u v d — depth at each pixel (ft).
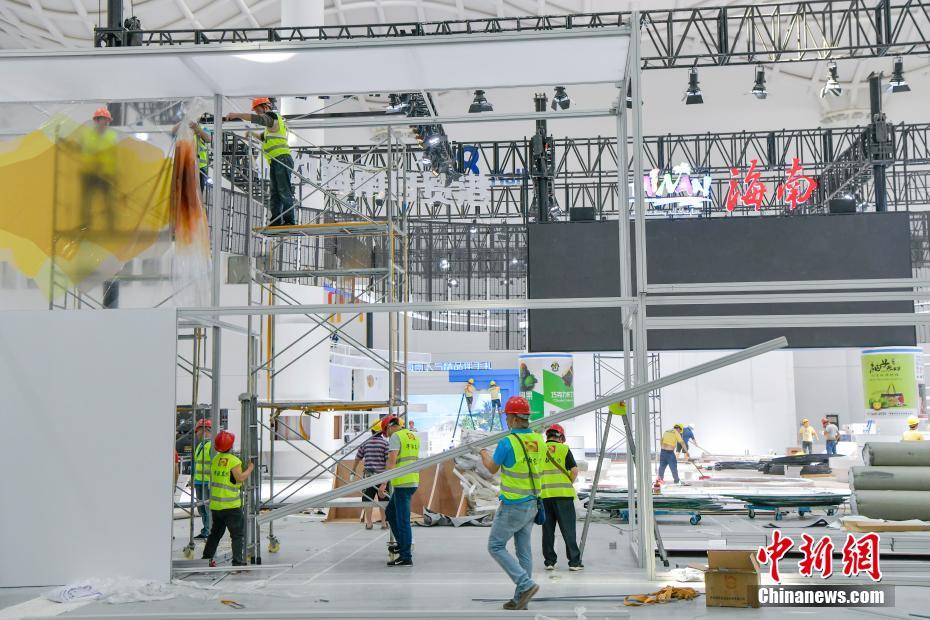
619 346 70.49
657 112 139.44
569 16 71.26
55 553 31.45
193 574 33.50
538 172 81.05
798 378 124.98
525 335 130.62
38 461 31.91
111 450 31.89
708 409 104.17
